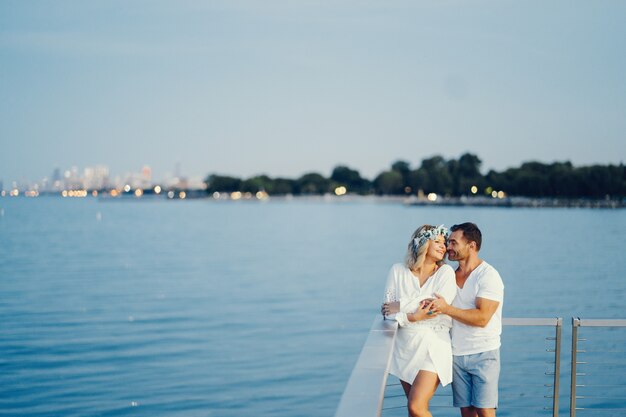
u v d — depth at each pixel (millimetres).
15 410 14367
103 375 17141
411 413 5250
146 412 14344
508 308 27984
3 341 21188
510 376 15297
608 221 116188
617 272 41375
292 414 14289
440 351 5293
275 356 19438
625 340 19453
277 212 186750
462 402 5508
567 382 14867
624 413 12461
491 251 57812
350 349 20312
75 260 50656
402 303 5254
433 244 5285
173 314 26781
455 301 5492
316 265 47594
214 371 17641
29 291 33438
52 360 18734
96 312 27125
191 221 128000
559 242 68125
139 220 131500
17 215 156625
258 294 32906
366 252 59094
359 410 3273
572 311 27031
